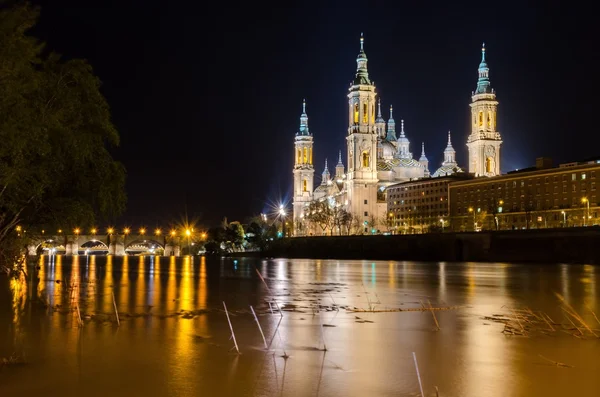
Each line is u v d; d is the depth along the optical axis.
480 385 21.97
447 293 58.59
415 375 23.38
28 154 42.41
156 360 25.80
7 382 22.17
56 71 49.50
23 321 36.91
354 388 21.53
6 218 51.91
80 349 28.06
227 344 29.48
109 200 52.56
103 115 51.59
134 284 69.50
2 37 39.81
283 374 23.48
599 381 22.56
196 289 62.34
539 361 25.89
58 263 146.75
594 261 138.38
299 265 136.12
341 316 40.22
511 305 47.59
